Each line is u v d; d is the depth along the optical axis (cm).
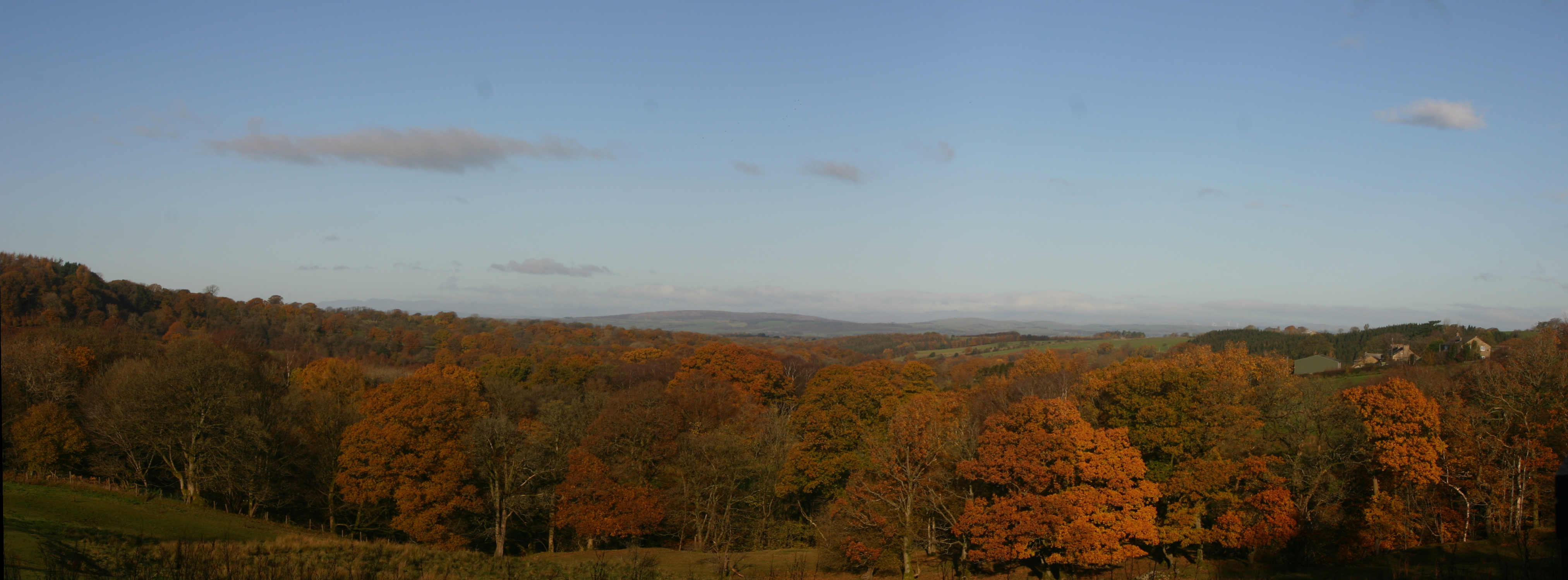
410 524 4431
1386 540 4131
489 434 4831
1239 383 5112
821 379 6869
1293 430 5006
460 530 4816
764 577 4281
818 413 5975
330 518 5041
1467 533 4622
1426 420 4416
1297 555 4338
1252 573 4075
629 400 6094
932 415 5047
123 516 3897
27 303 8381
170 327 10162
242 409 5134
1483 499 4550
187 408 4972
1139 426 4725
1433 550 4122
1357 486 4778
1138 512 4200
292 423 5666
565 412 6306
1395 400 4478
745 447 5559
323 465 5141
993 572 4400
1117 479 4200
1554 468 4328
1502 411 5078
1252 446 4491
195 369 5125
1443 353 10175
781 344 18638
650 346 14712
